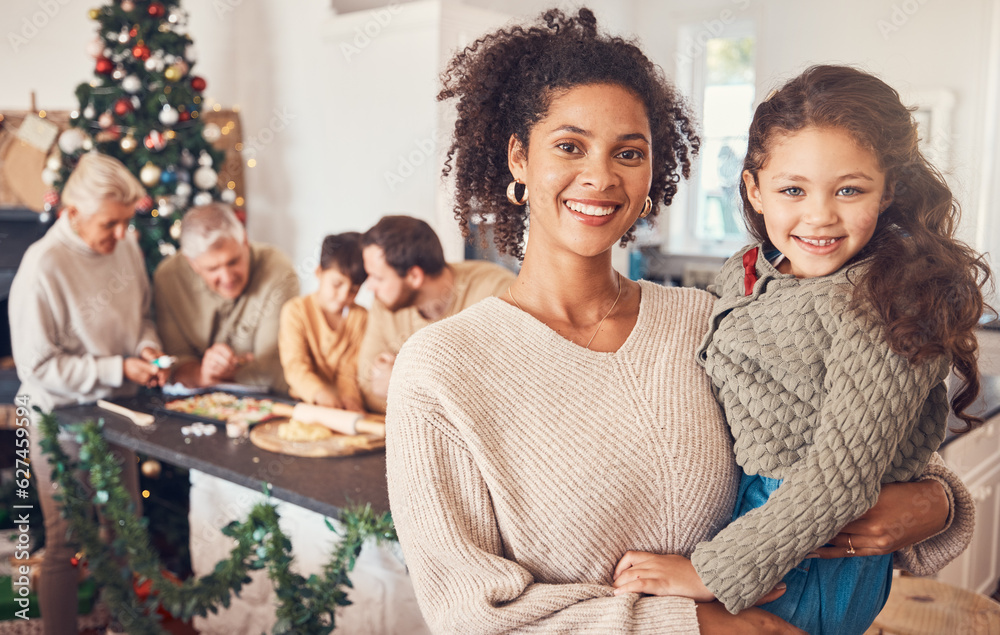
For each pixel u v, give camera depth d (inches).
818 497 34.3
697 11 185.0
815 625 38.4
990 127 145.5
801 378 37.2
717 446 39.2
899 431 34.9
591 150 37.0
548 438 36.9
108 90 125.6
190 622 114.7
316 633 71.1
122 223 113.4
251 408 100.8
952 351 36.4
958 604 66.6
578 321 41.3
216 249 117.6
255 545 75.4
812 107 37.1
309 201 162.7
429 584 36.1
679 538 38.2
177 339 126.6
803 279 38.8
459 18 135.1
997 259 138.3
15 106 154.6
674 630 34.0
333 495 70.7
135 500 116.9
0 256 143.3
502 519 36.3
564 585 35.4
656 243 193.3
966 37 147.8
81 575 116.6
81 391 108.0
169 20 129.4
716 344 40.3
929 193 38.2
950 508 40.9
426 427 36.6
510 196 41.8
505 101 41.5
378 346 99.3
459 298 97.1
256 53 165.9
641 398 38.7
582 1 172.4
